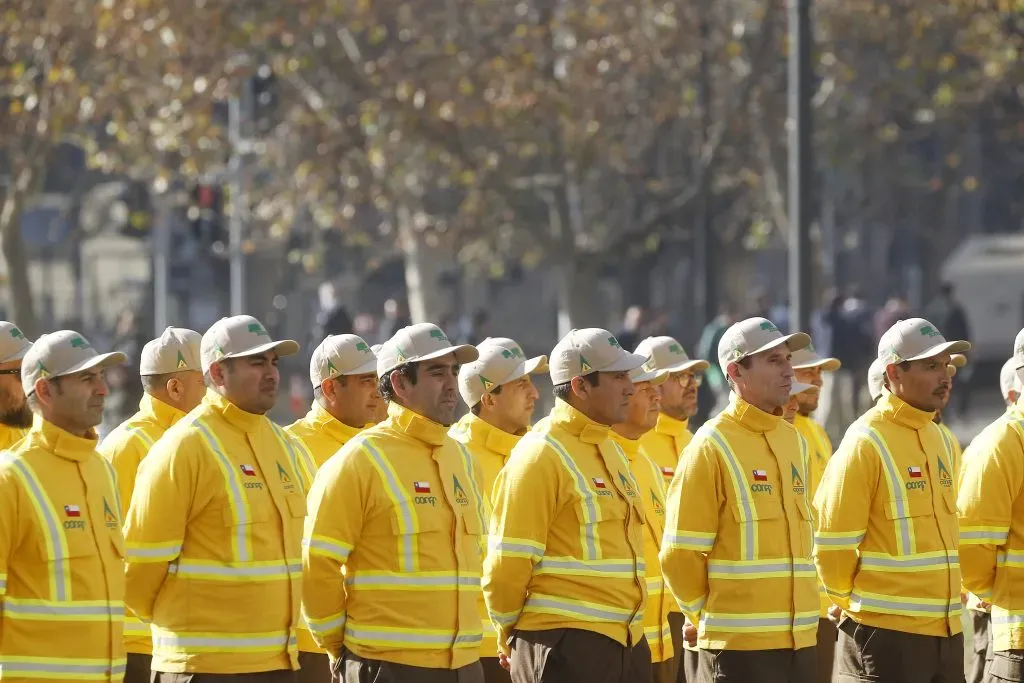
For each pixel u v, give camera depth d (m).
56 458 20.45
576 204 94.50
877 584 23.62
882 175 132.38
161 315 85.62
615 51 75.50
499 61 73.06
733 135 87.19
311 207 89.56
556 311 170.88
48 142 65.69
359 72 74.25
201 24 68.81
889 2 79.56
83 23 64.94
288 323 146.25
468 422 27.23
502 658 23.44
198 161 72.94
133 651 23.80
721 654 22.72
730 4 81.88
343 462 21.02
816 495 24.52
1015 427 24.12
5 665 19.95
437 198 94.31
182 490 20.78
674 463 28.75
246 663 20.78
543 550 22.16
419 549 20.97
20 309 66.69
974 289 116.56
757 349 23.27
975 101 91.12
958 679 24.03
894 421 24.08
